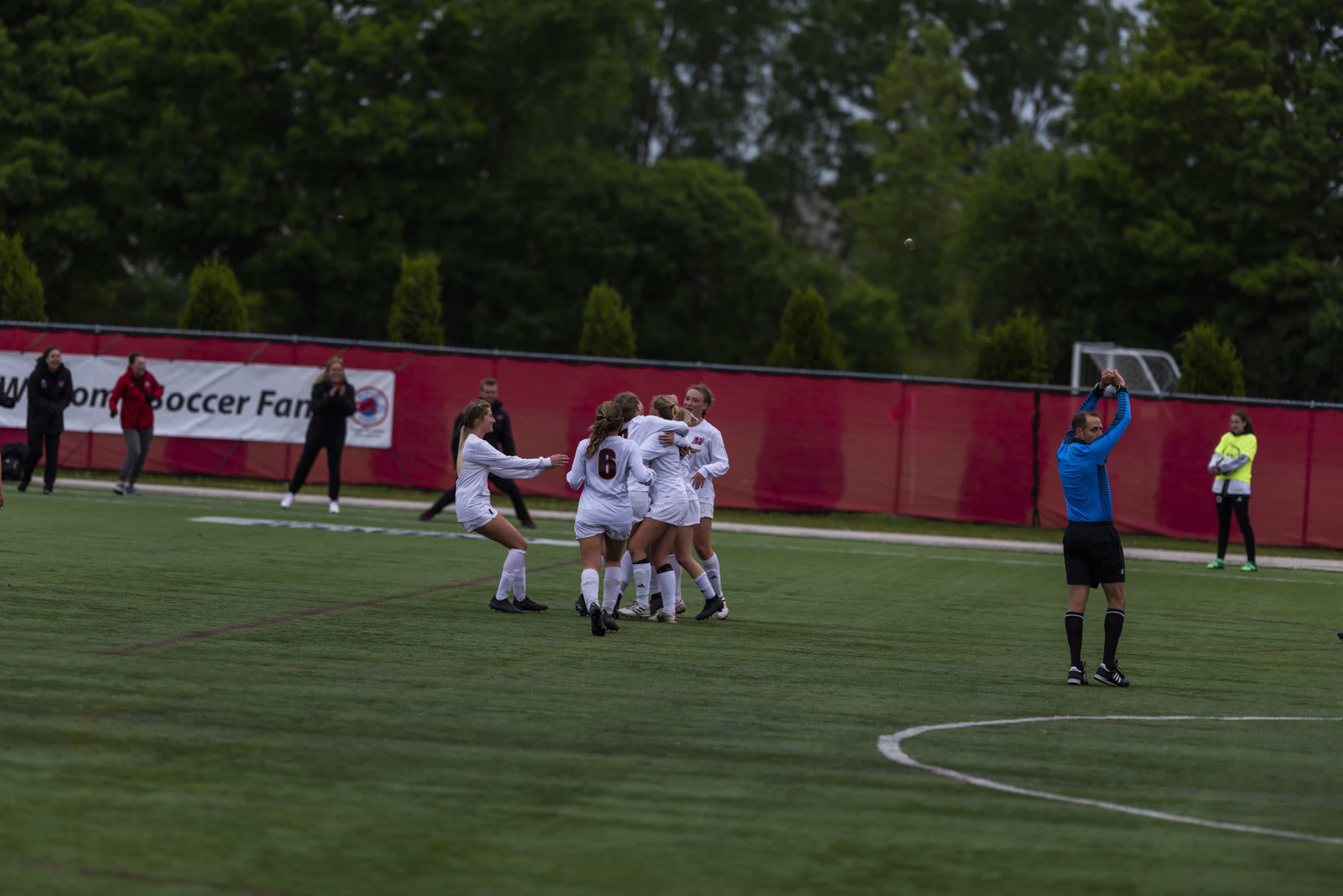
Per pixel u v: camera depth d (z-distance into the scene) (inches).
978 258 6456.7
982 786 821.2
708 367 2849.4
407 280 3494.1
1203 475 2667.3
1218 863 687.7
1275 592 1974.7
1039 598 1786.4
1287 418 2623.0
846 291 7012.8
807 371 2824.8
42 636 1189.7
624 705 1016.2
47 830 677.9
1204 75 5526.6
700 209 6515.8
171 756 823.1
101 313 7003.0
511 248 6466.5
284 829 693.9
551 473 2891.2
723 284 6520.7
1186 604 1806.1
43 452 2871.6
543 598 1590.8
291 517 2365.9
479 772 813.9
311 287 6259.8
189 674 1062.4
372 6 6220.5
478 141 6373.0
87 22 5910.4
